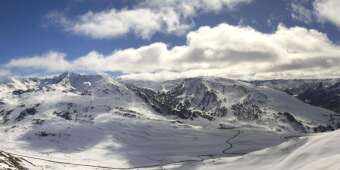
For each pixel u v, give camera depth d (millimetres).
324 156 164000
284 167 174625
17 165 169875
